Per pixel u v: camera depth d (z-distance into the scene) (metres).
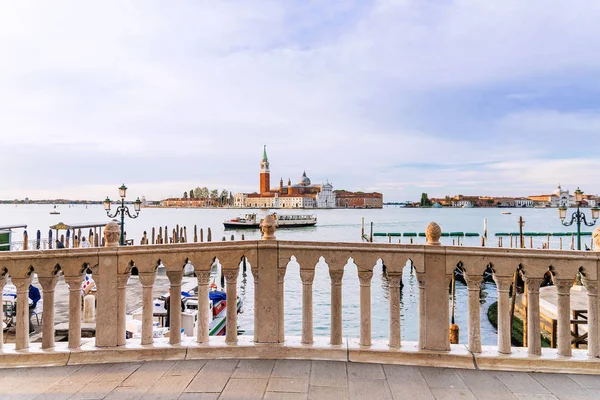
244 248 4.80
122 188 24.12
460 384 4.06
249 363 4.54
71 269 4.69
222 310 16.09
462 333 19.38
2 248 25.83
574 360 4.38
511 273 4.54
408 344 4.82
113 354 4.62
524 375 4.30
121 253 4.71
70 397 3.77
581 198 24.81
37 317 12.66
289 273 33.12
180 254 4.78
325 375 4.23
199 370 4.35
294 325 20.08
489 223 109.50
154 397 3.76
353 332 18.80
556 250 4.47
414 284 29.44
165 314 12.44
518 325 17.91
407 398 3.75
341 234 77.31
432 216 157.50
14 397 3.78
